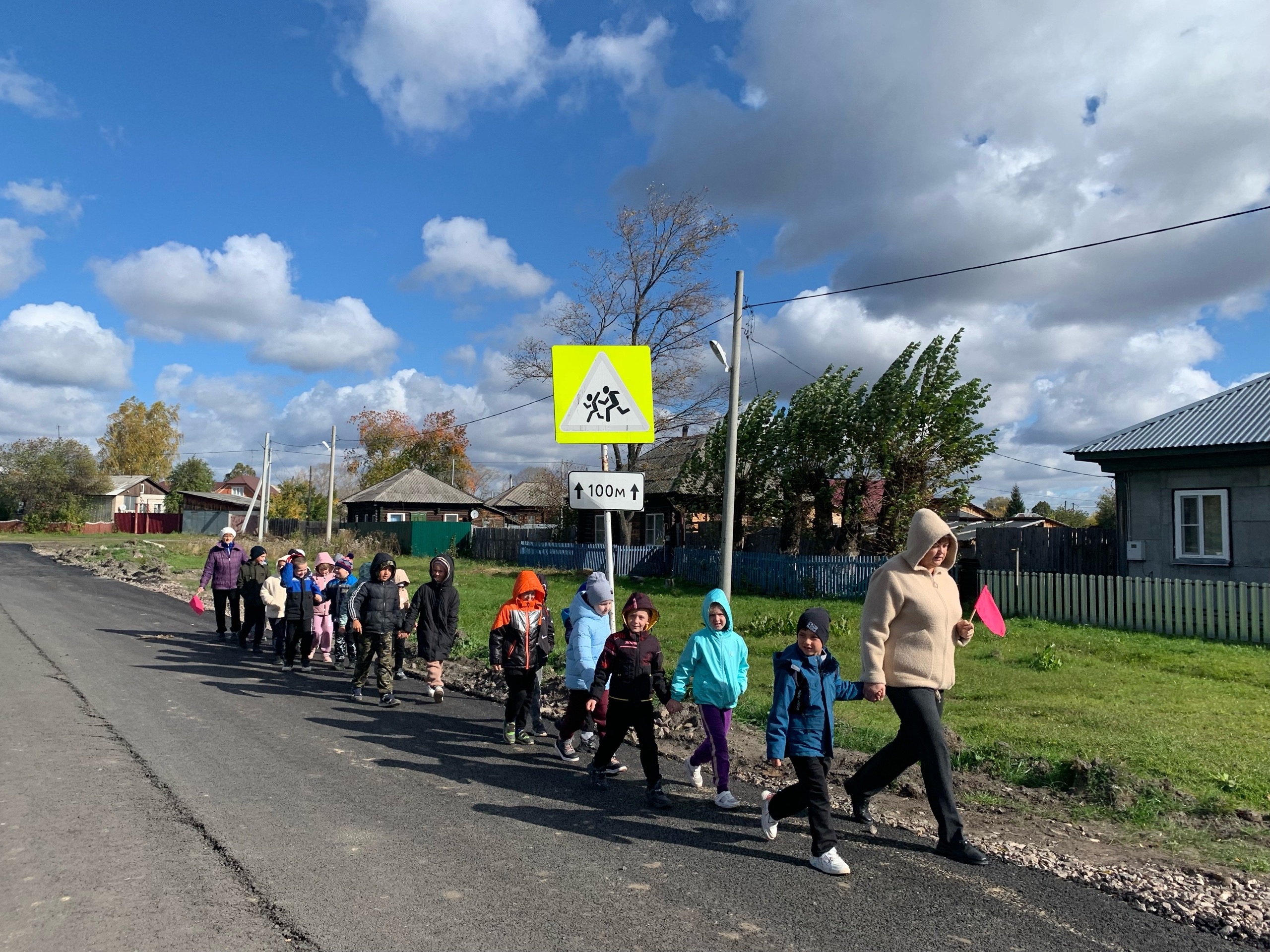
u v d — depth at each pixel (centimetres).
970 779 636
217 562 1371
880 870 462
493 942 369
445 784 612
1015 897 429
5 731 725
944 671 495
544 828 522
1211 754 684
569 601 1977
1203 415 1692
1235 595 1305
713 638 578
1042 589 1534
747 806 575
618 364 821
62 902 400
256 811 537
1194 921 405
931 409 1909
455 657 1227
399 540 4212
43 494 5931
